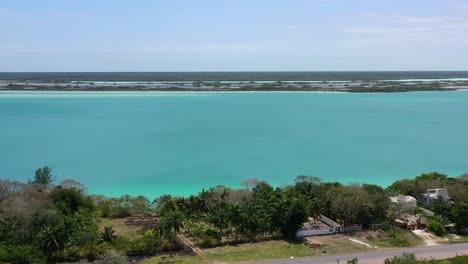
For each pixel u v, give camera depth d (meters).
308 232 73.44
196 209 82.31
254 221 69.44
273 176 113.56
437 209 81.38
